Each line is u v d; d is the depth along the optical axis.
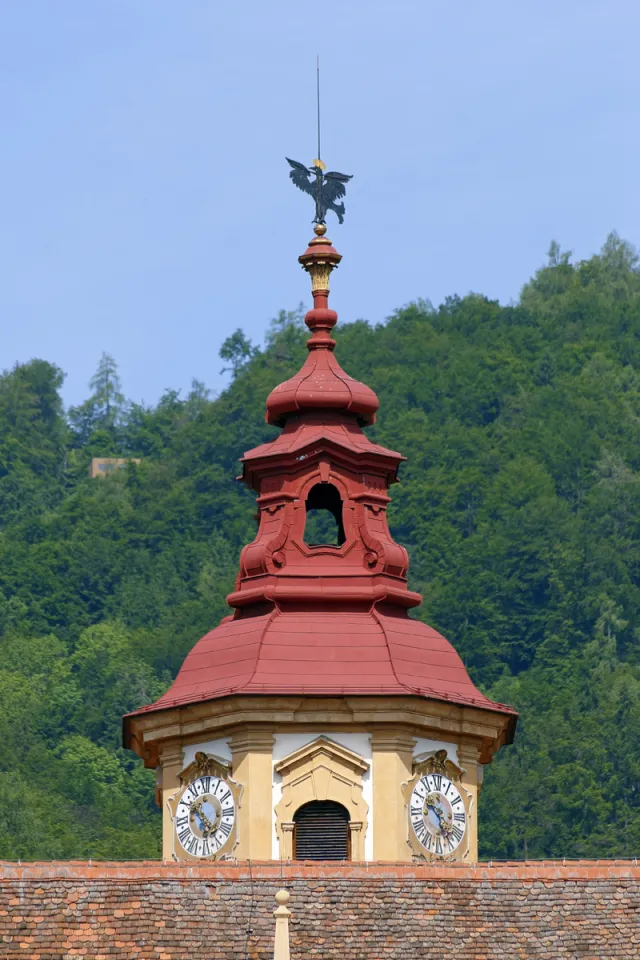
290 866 54.28
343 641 61.97
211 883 53.75
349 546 63.56
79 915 52.84
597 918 54.22
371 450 64.19
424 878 54.53
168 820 61.69
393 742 60.72
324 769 60.53
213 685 61.69
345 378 65.38
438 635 63.25
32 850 158.25
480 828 154.88
